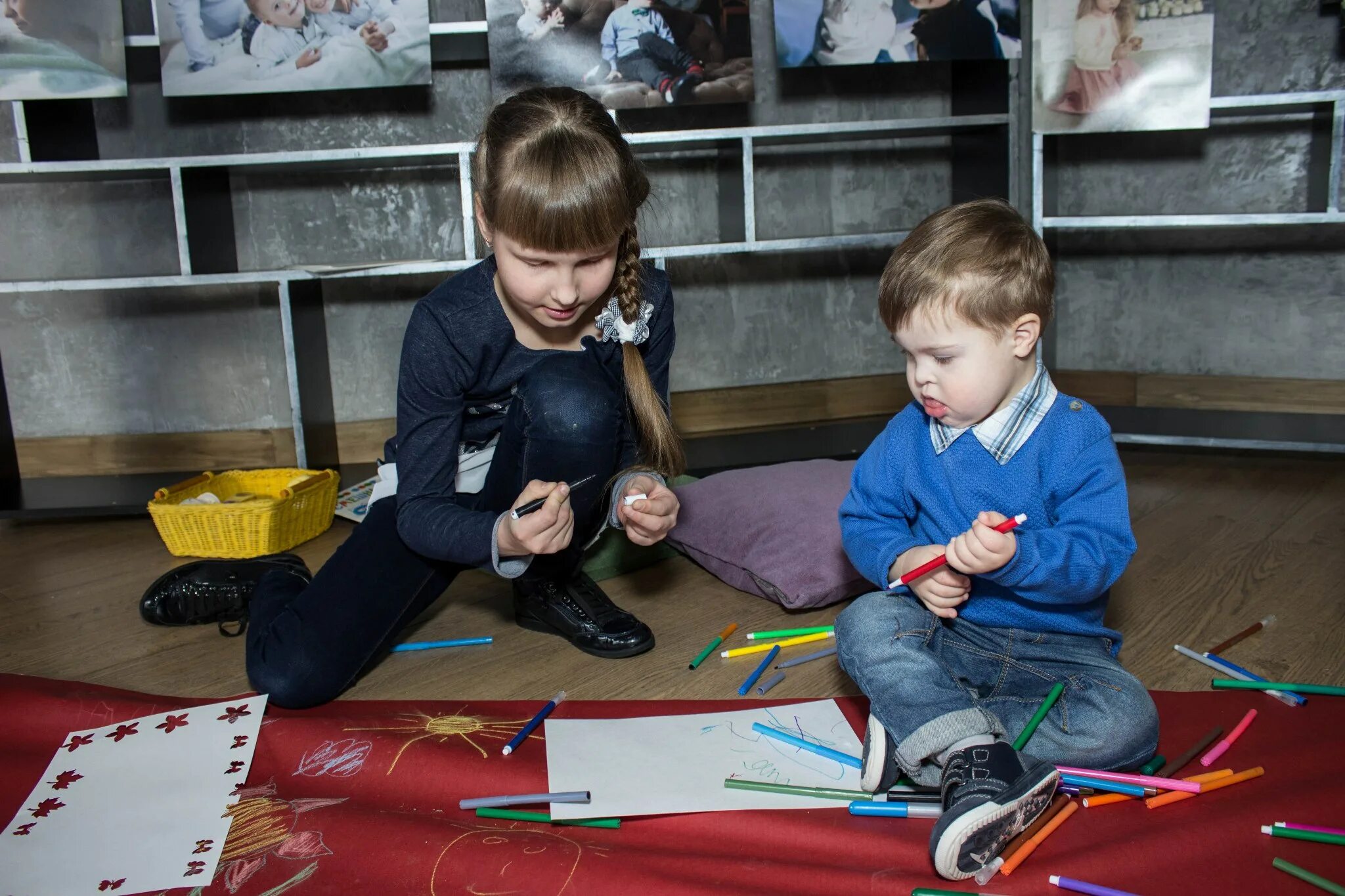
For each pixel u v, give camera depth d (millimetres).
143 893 896
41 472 2506
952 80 2652
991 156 2475
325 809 1025
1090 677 1060
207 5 2094
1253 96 2158
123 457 2512
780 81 2605
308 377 2291
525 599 1534
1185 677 1286
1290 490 2109
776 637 1455
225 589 1586
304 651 1266
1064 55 2250
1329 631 1408
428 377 1314
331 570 1348
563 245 1131
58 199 2402
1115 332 2691
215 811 1025
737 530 1747
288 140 2443
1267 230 2459
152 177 2301
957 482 1108
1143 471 2312
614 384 1395
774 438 2496
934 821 982
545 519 1149
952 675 1041
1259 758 1072
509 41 2141
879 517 1166
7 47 2051
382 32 2127
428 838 963
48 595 1771
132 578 1854
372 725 1216
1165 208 2568
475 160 1236
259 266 2486
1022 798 862
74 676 1415
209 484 2123
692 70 2193
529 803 1028
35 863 943
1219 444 2230
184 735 1182
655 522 1300
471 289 1339
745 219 2244
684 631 1531
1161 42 2186
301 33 2115
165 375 2512
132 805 1039
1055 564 1006
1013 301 1008
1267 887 855
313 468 2307
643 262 1469
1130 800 1004
